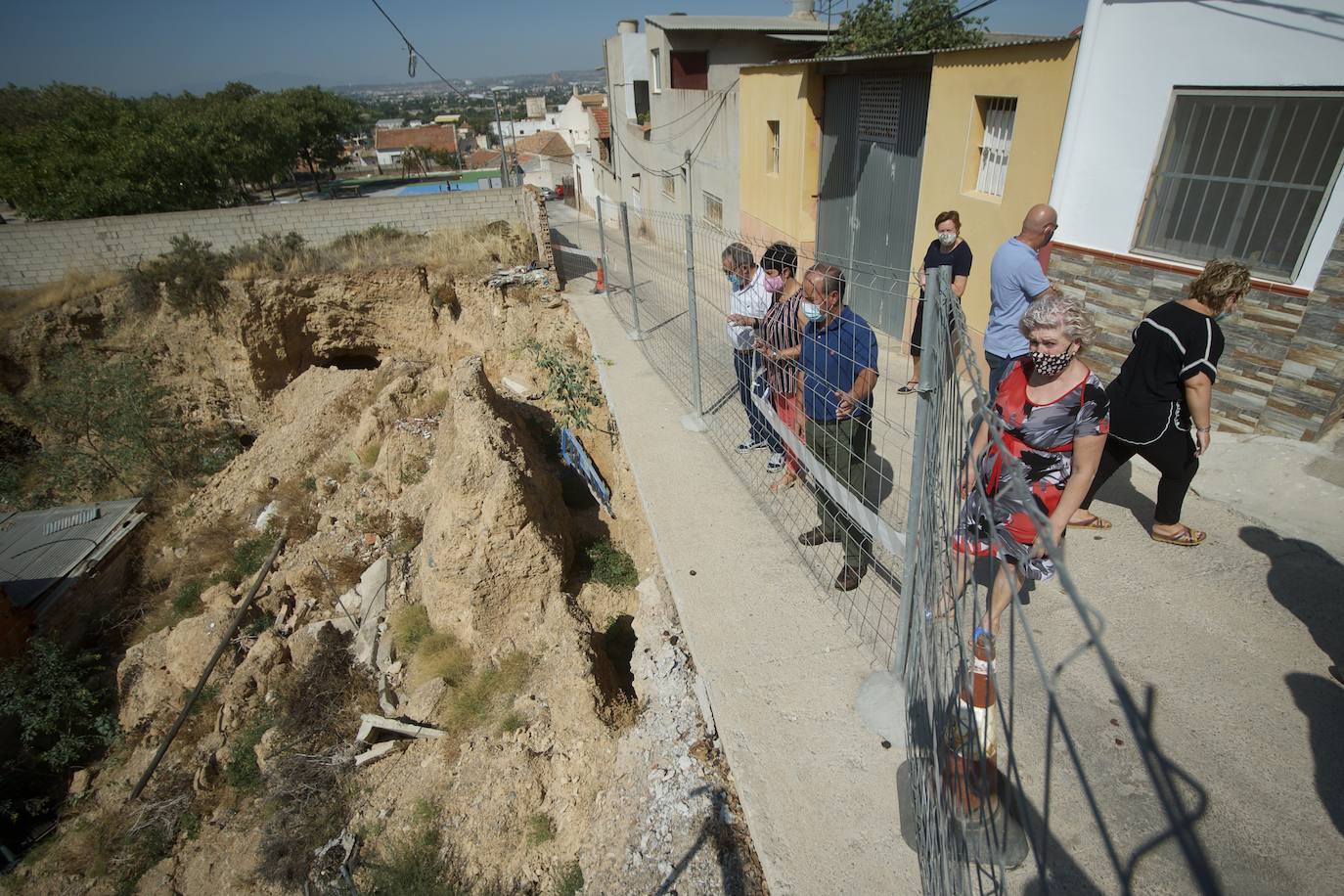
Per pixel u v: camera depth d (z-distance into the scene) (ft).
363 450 43.47
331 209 66.33
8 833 30.12
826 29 71.61
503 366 51.96
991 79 22.70
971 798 7.83
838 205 36.14
